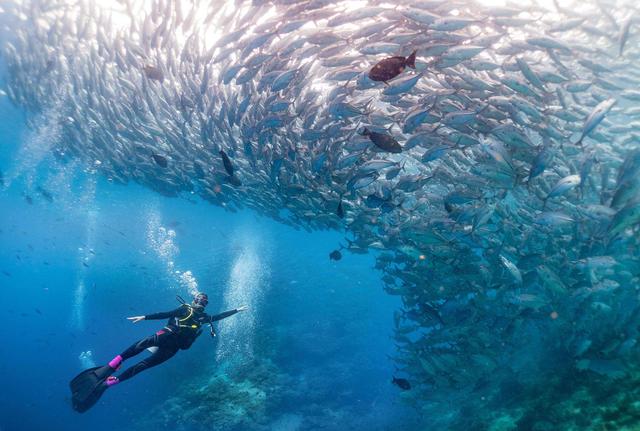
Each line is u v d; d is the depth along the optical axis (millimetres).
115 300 29250
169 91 11719
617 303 7652
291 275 33719
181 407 16516
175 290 30000
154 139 14188
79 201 45406
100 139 16312
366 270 36156
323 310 26906
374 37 6562
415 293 10125
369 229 10523
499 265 8031
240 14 8578
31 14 12070
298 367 20125
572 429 6230
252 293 28672
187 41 9102
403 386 9125
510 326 8273
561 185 5422
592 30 7043
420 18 5555
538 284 8695
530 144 6184
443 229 7789
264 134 9125
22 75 15422
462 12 6516
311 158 8664
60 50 13281
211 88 10711
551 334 9422
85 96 14648
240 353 20172
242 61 8141
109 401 20516
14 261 76750
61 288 56719
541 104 7266
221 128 10133
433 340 9461
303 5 6430
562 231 7707
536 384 8430
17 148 28688
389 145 6008
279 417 16391
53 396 25375
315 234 57625
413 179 7504
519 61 6156
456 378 9055
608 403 6168
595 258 6645
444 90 6582
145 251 45719
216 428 15031
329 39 6625
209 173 13508
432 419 11797
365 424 15469
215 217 61875
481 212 6648
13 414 23922
